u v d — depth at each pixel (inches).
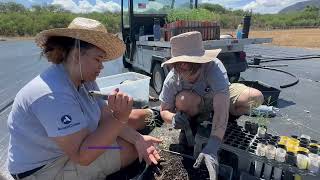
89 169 80.4
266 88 185.2
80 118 68.4
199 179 85.6
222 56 194.7
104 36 65.6
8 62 331.3
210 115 108.9
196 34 97.2
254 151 92.4
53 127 65.0
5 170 98.1
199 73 98.3
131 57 271.6
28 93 66.8
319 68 289.1
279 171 87.5
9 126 73.2
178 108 105.3
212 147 85.7
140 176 84.6
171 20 233.3
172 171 89.4
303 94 199.2
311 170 83.7
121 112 71.8
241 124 139.7
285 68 291.9
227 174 87.5
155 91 222.5
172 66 100.3
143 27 258.7
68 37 66.7
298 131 137.6
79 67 68.2
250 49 467.8
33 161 73.6
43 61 332.5
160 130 125.6
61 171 77.4
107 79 165.5
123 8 279.7
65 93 66.6
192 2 272.7
